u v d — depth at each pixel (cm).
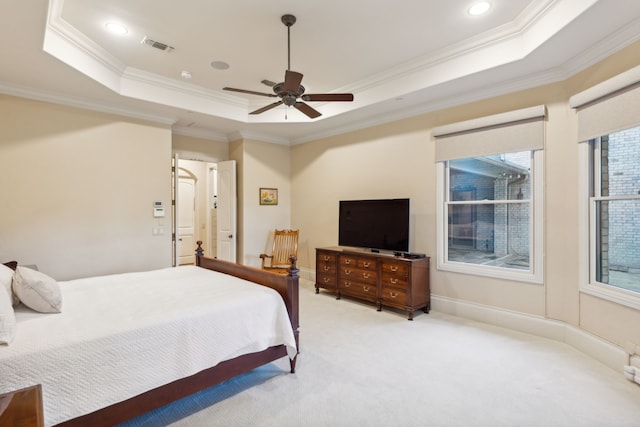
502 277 361
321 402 219
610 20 241
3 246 358
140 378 180
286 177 643
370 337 331
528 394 227
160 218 475
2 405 127
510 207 366
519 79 343
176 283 287
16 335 168
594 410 208
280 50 349
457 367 267
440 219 414
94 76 352
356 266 450
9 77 345
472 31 312
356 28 306
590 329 291
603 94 266
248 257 591
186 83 439
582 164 299
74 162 403
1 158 358
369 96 428
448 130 398
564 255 318
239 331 224
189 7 274
